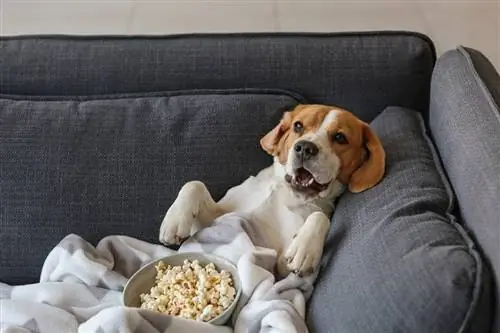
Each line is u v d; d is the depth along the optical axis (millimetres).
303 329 1133
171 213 1348
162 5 1822
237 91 1559
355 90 1563
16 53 1606
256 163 1490
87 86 1595
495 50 1850
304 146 1253
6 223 1475
